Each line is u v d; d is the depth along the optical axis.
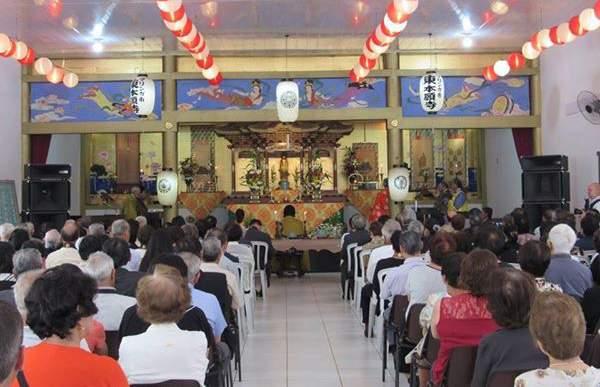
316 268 13.77
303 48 13.25
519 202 14.51
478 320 3.79
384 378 6.11
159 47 13.16
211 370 4.44
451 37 12.66
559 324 2.38
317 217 14.73
